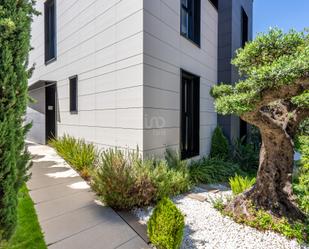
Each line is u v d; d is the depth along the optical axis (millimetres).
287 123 3305
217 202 3699
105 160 4035
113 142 5133
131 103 4605
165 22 5004
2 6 1700
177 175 4453
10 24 1608
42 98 9227
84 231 2766
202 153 6734
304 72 2191
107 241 2568
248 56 3152
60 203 3559
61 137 7422
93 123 5922
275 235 2871
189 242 2697
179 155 5129
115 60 5047
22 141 1928
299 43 2771
